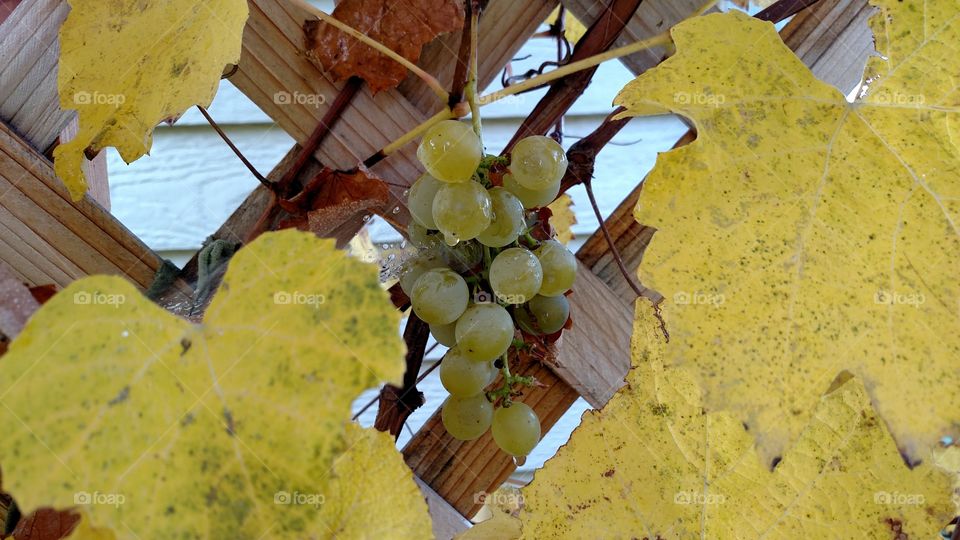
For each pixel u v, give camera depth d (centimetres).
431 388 83
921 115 44
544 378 56
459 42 55
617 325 56
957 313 42
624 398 47
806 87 44
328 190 52
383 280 54
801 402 42
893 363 42
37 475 37
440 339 50
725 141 43
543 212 50
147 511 38
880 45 45
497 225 47
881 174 43
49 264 53
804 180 43
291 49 54
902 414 42
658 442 46
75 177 48
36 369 38
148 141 47
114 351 38
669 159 43
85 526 38
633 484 46
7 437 37
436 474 57
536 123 53
